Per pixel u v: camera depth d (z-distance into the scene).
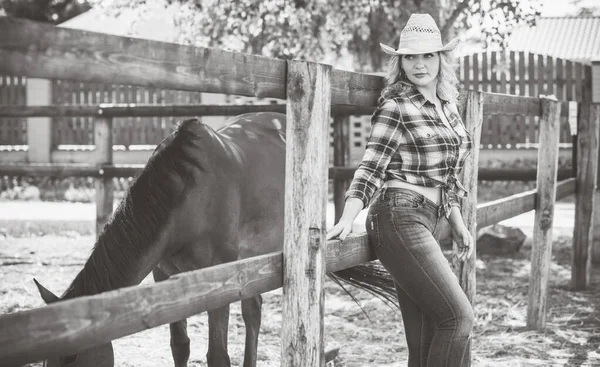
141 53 1.92
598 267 7.47
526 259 7.78
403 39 2.86
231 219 3.34
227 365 3.23
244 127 3.95
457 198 2.98
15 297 5.70
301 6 8.36
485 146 13.55
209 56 2.15
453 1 9.30
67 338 1.71
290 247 2.58
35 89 15.68
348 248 2.88
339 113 6.80
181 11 8.99
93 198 13.20
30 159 15.77
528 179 6.57
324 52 8.84
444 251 8.11
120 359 4.25
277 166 3.82
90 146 15.62
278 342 4.68
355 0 8.34
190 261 3.21
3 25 1.59
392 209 2.74
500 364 4.25
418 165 2.76
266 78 2.44
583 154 6.48
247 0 8.08
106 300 1.81
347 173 6.67
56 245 8.44
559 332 5.02
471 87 13.29
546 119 5.23
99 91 15.48
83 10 21.36
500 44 8.12
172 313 2.04
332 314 5.49
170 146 3.06
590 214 6.46
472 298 3.86
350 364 4.24
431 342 2.89
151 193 2.94
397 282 2.82
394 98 2.77
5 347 1.58
